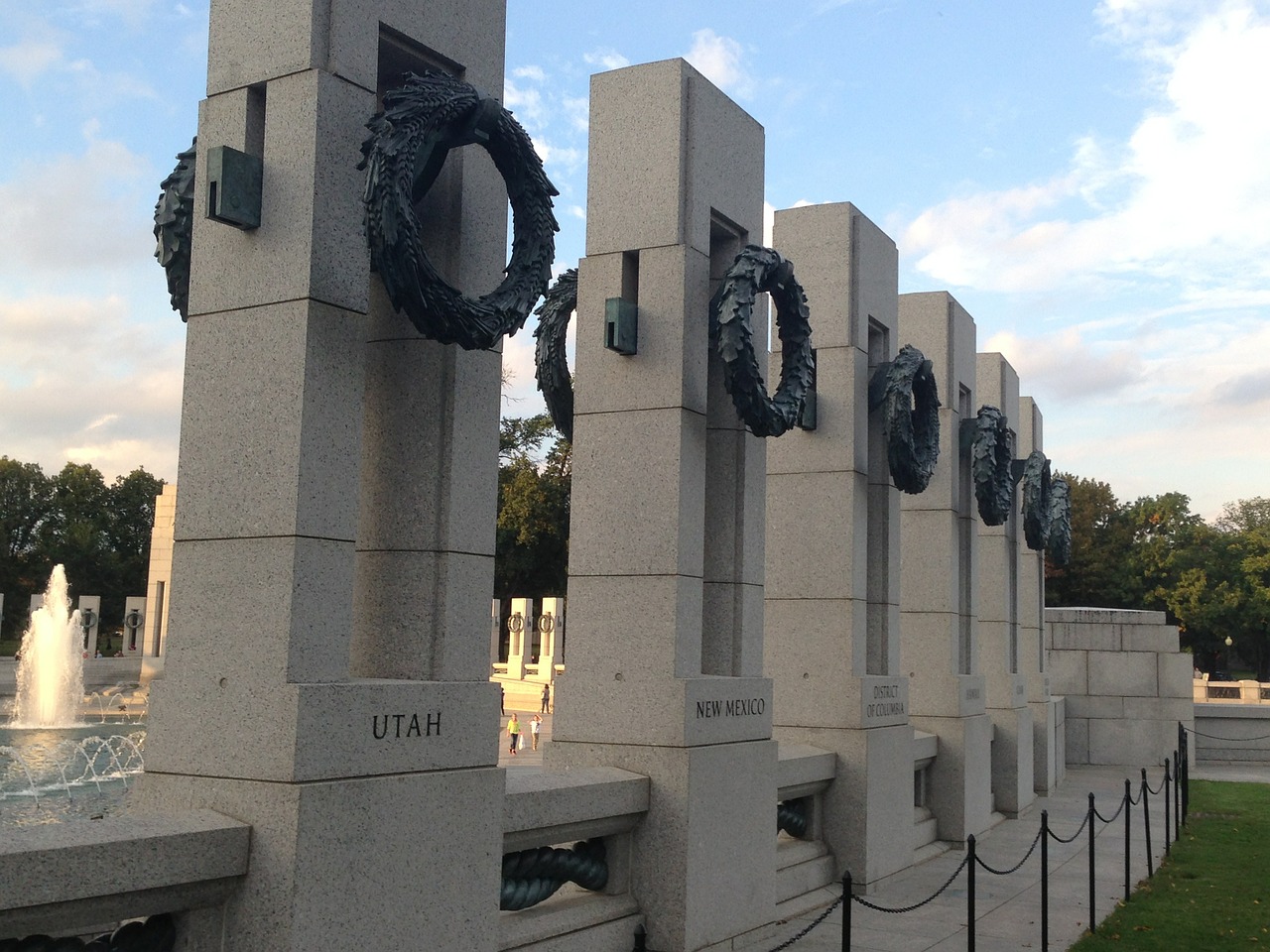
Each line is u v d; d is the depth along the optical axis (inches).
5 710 1305.4
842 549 530.6
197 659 250.4
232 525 251.1
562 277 430.3
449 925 262.4
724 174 430.0
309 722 234.5
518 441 2206.0
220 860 225.5
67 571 2802.7
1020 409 1031.6
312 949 229.3
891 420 557.6
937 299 725.3
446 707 266.8
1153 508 3181.6
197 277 265.4
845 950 311.4
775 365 563.5
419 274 257.6
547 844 335.9
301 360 246.4
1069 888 524.7
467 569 290.7
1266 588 2689.5
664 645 384.5
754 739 414.0
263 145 263.1
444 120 270.5
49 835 203.5
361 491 296.4
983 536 836.6
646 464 398.3
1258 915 463.8
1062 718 1064.8
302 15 256.7
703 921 373.7
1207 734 1213.1
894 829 545.6
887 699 545.0
